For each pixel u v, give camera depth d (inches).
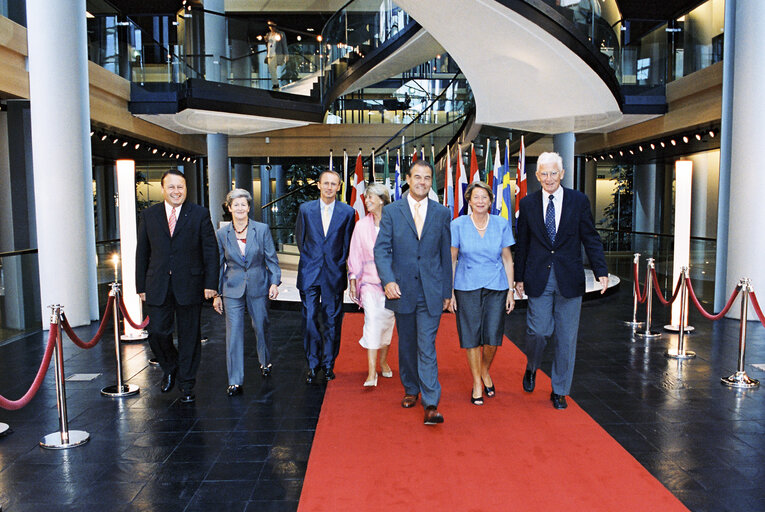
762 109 275.3
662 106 439.8
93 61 393.1
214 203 544.1
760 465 127.6
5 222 315.6
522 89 345.1
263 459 133.6
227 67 457.7
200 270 173.0
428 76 695.7
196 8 441.7
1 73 274.8
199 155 629.3
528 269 162.9
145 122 471.2
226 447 140.9
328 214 192.4
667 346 242.1
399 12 480.7
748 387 184.4
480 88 353.1
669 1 550.3
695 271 417.4
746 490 116.0
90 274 310.2
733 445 138.6
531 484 117.5
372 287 183.3
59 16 273.9
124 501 114.8
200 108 430.3
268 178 818.8
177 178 169.3
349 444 139.3
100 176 659.4
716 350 234.5
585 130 472.7
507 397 175.2
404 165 573.6
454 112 559.8
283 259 540.7
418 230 151.4
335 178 188.9
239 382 183.9
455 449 135.6
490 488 115.9
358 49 509.0
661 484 117.9
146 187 688.4
